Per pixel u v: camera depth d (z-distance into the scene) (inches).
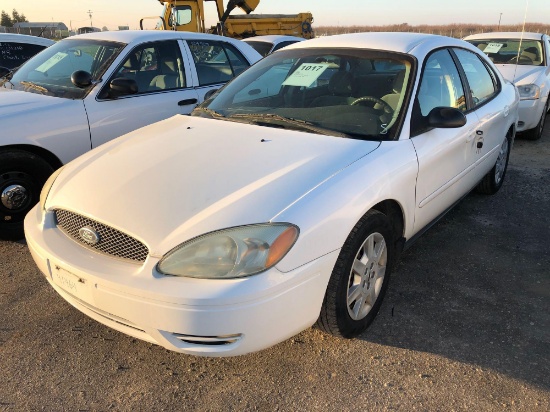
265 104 133.6
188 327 80.7
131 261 87.4
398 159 109.6
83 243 94.7
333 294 95.3
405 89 122.2
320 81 131.9
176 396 92.4
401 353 103.6
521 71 298.7
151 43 193.0
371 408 89.3
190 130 121.9
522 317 116.3
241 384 95.4
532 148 280.7
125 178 100.2
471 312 118.2
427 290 127.8
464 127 139.9
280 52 151.6
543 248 153.0
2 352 103.1
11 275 134.6
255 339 83.8
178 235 84.0
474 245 154.6
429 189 124.8
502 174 199.5
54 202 101.4
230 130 118.4
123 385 95.0
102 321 92.4
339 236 91.8
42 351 103.7
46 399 91.0
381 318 115.6
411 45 133.9
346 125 117.6
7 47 298.8
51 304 120.6
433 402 90.5
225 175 96.7
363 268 103.3
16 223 155.7
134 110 180.4
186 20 504.4
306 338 108.5
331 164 99.2
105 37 195.8
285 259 83.3
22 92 177.2
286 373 98.2
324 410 89.0
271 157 102.3
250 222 84.0
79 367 99.4
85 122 166.7
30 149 155.7
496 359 101.7
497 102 171.2
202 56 212.2
